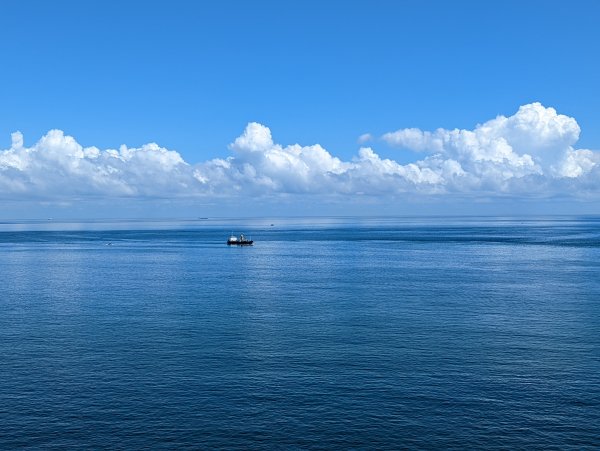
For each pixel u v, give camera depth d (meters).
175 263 162.38
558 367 54.59
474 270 135.38
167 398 47.56
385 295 96.50
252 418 43.75
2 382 51.44
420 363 56.03
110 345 63.34
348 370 54.03
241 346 62.59
